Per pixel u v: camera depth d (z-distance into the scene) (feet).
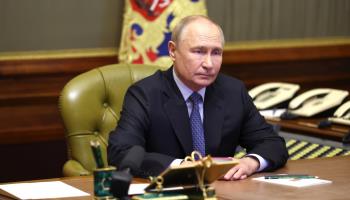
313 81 25.76
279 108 18.06
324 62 25.96
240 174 10.75
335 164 12.16
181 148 11.87
